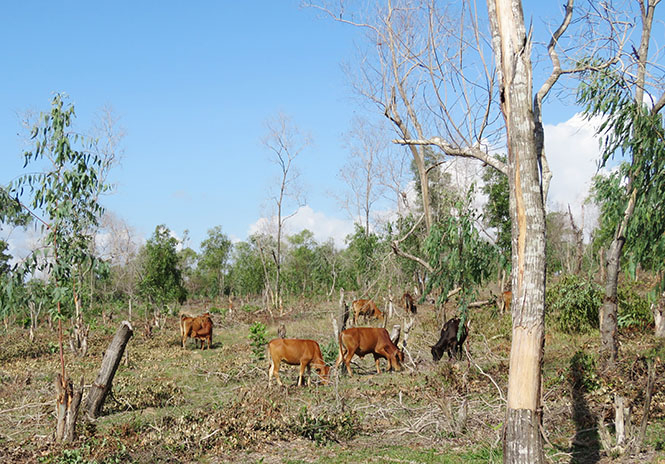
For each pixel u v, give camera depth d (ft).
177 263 107.55
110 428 29.50
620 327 50.31
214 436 27.37
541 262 18.47
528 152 18.98
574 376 31.76
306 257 166.30
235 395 38.40
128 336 33.81
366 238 87.66
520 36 19.48
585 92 30.30
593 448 24.38
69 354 63.00
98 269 30.66
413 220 69.41
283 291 134.41
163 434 27.94
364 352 45.47
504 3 19.77
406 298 75.56
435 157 50.52
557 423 27.66
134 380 45.73
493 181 88.33
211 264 175.42
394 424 29.45
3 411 32.65
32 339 76.18
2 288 28.43
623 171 33.32
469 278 41.24
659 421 26.84
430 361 47.67
